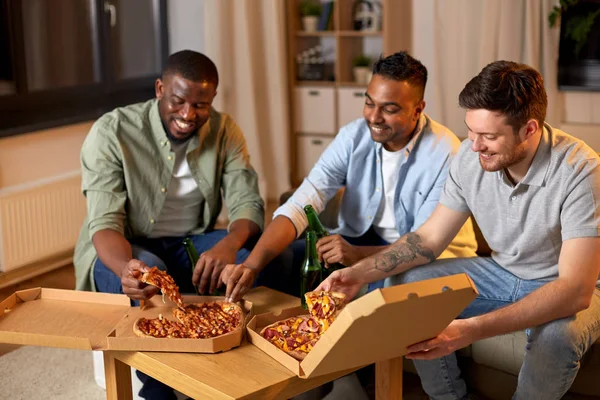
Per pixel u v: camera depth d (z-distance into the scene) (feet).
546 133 6.37
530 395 6.30
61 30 14.16
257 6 15.84
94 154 7.99
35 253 11.98
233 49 15.55
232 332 5.85
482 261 7.22
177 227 8.58
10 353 9.18
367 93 7.73
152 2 16.01
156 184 8.23
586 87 15.20
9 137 11.51
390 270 6.99
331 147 8.43
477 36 15.24
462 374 7.27
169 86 7.68
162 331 5.95
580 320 6.14
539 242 6.63
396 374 6.25
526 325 5.91
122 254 7.39
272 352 5.70
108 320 6.31
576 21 15.57
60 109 13.24
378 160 8.21
